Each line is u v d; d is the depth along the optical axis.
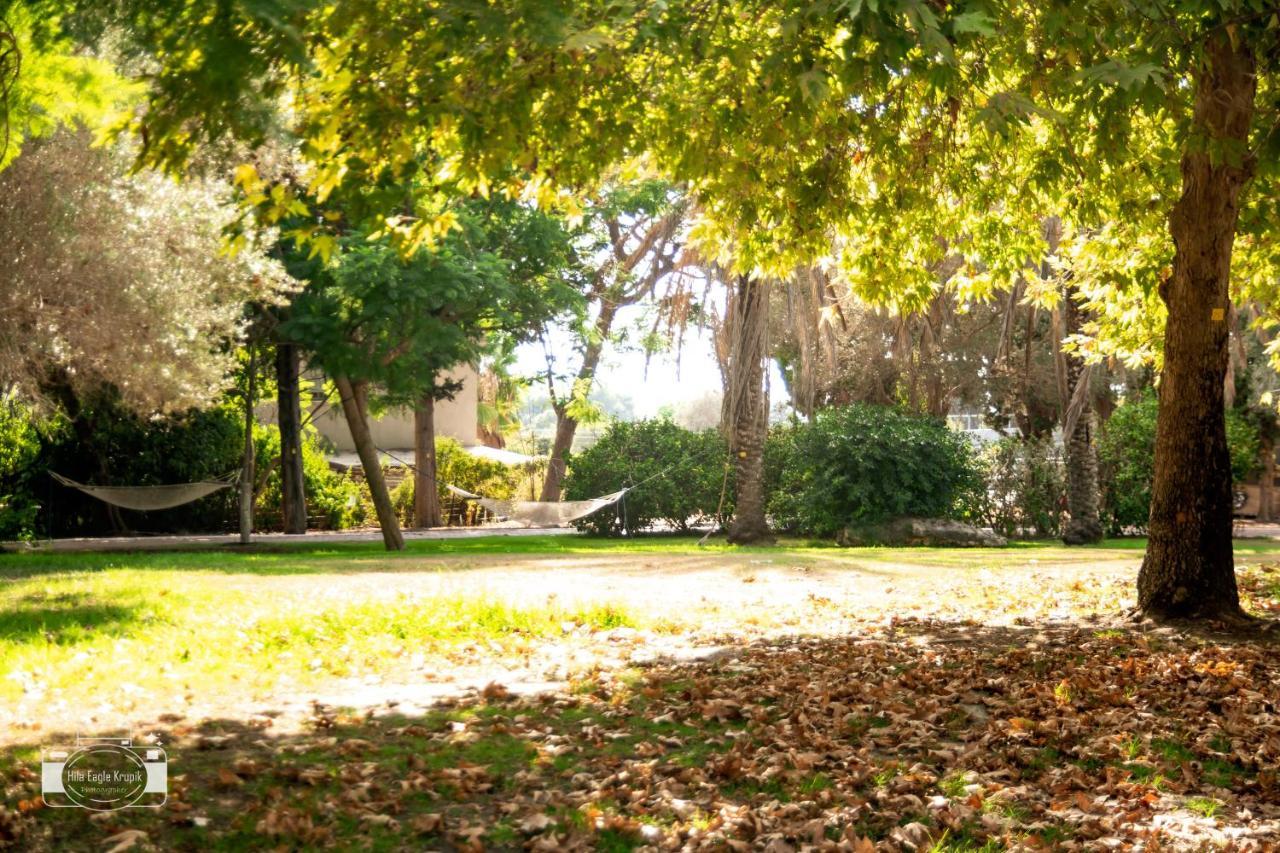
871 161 10.54
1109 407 32.94
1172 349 9.77
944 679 7.82
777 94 7.86
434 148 8.77
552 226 27.27
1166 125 10.62
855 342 30.73
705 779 5.54
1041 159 8.72
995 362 31.83
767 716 6.78
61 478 25.42
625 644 9.81
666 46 6.91
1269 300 13.50
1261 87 9.83
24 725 6.19
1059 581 14.12
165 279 16.81
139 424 26.58
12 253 14.77
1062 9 6.77
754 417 25.02
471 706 7.11
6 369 15.77
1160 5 6.92
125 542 25.92
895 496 25.05
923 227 11.79
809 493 25.80
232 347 21.12
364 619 10.40
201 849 4.45
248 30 5.07
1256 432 31.56
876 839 4.76
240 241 7.03
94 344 16.39
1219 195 9.35
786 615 11.73
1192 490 9.68
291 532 30.67
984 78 8.38
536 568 17.05
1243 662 7.92
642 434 30.36
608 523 29.77
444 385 34.53
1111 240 12.52
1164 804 5.16
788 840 4.69
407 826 4.81
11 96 6.39
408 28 6.38
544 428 91.62
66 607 10.66
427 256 21.91
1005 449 27.33
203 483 25.83
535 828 4.80
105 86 6.38
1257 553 18.41
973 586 14.02
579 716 6.88
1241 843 4.62
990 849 4.60
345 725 6.52
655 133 9.09
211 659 8.57
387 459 42.47
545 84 7.23
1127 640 8.98
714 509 29.50
